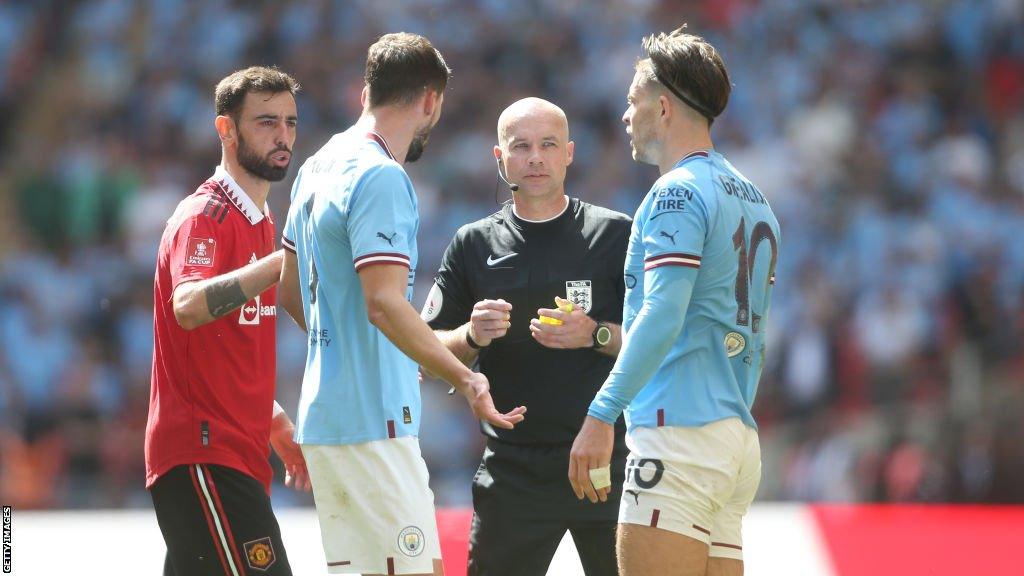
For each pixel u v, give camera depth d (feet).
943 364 125.90
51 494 114.32
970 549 59.41
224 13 175.73
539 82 168.66
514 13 173.78
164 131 166.30
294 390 126.62
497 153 53.36
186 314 43.75
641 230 41.96
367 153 41.60
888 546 59.98
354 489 41.78
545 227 51.96
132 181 159.33
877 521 61.26
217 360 45.80
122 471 118.42
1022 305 137.69
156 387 46.50
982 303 139.64
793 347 129.90
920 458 112.57
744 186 42.80
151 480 46.32
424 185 154.92
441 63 43.57
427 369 40.04
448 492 115.03
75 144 164.86
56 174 160.25
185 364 45.68
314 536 61.77
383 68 42.80
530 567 51.01
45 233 156.76
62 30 177.88
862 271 142.20
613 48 171.12
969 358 125.90
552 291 51.21
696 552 41.24
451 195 155.53
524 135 51.08
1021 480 109.50
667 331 39.93
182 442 45.50
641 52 169.48
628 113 44.47
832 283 140.05
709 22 173.99
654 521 40.98
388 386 41.93
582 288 51.19
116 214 157.17
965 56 171.42
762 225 42.83
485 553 51.24
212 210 46.44
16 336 137.28
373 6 174.29
